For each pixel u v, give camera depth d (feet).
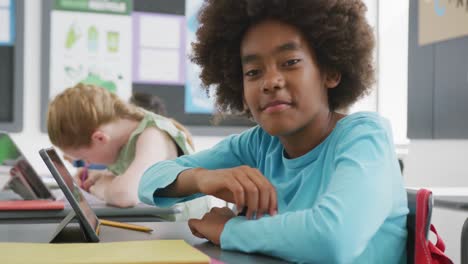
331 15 2.94
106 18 9.52
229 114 3.59
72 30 9.40
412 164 9.18
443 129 8.58
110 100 5.41
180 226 3.22
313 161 2.96
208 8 3.35
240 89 3.32
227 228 2.53
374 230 2.38
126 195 4.47
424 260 2.64
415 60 9.23
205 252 2.42
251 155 3.54
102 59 9.53
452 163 8.38
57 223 3.51
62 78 9.38
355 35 3.14
